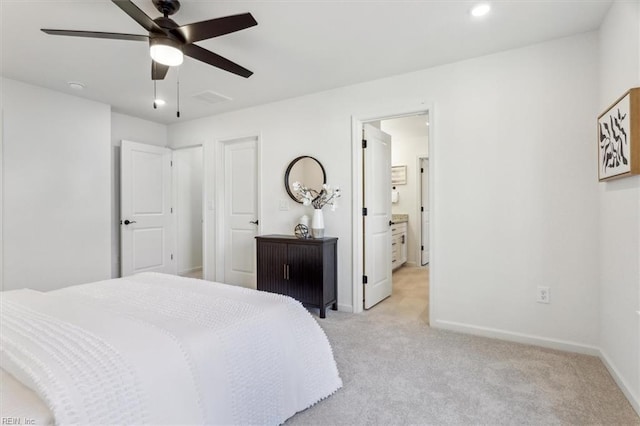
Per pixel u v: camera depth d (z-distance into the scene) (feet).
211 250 14.46
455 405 5.62
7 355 3.49
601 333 7.25
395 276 16.29
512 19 6.95
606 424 5.12
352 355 7.54
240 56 8.64
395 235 17.22
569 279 7.73
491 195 8.58
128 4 4.98
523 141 8.19
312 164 11.49
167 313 4.91
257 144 13.30
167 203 15.43
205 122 14.44
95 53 8.42
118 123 13.89
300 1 6.30
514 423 5.15
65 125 11.39
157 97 11.81
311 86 10.80
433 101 9.30
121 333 4.05
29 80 10.19
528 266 8.18
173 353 3.76
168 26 5.65
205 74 9.82
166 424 3.41
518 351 7.72
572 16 6.84
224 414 4.06
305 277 10.37
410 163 18.99
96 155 12.26
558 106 7.79
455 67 9.00
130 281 6.89
